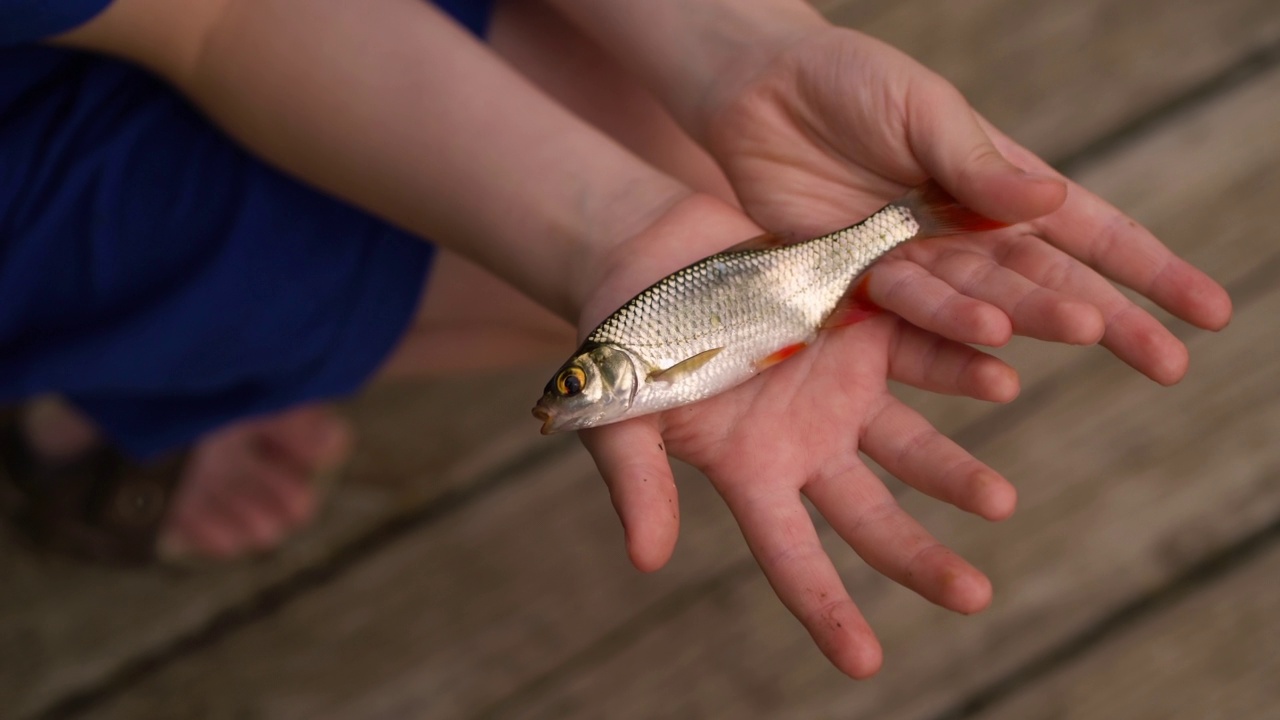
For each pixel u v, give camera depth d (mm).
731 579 611
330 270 533
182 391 571
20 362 536
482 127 475
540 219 469
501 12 544
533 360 590
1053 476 612
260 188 520
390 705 613
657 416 438
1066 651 588
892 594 600
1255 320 624
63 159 510
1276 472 602
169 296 521
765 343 437
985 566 603
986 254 450
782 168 474
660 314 433
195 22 477
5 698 624
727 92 481
